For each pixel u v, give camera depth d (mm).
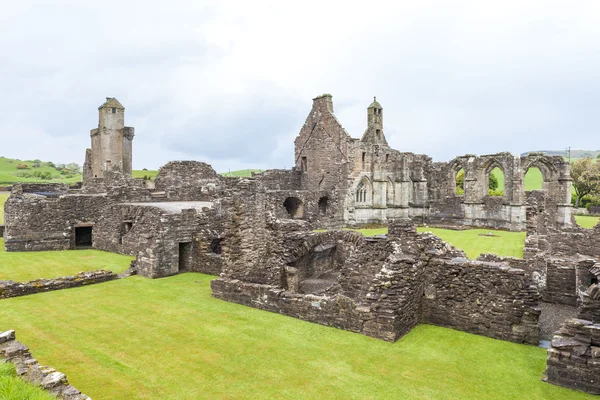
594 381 11016
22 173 161000
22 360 10109
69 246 31719
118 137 71062
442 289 16375
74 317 16547
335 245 26719
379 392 11008
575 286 21047
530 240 27516
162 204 33031
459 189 86438
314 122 59156
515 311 14789
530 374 12219
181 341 14211
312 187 59781
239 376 11750
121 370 11992
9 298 19062
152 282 22719
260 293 17953
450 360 13086
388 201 61812
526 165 51062
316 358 13000
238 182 20625
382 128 68562
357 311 15070
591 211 79500
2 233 37781
